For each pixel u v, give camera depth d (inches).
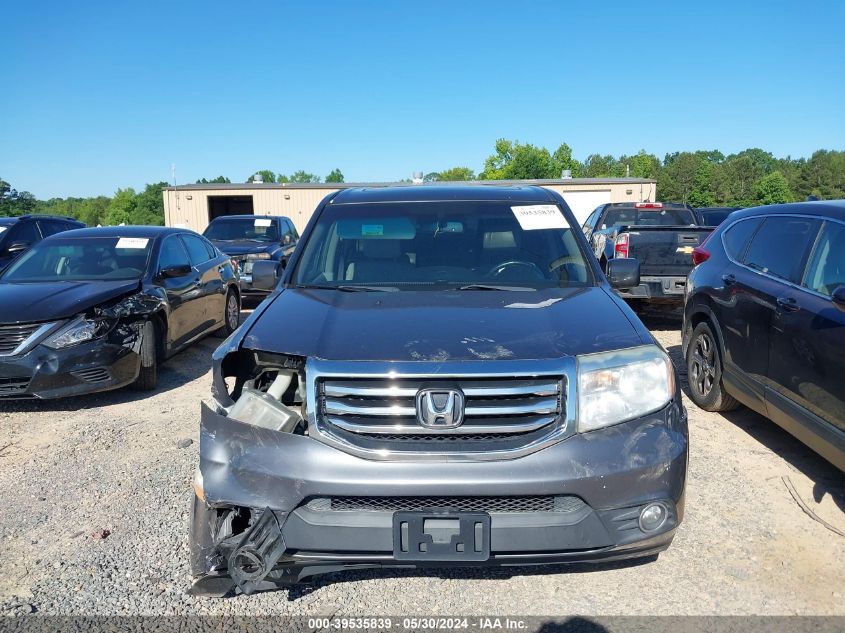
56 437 200.4
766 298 173.6
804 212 176.9
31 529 143.2
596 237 454.6
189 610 114.1
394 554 97.7
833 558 127.3
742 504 148.9
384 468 97.0
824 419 146.4
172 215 1483.8
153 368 247.9
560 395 101.3
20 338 215.6
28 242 477.4
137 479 168.4
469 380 100.7
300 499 98.4
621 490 98.4
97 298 232.1
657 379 105.6
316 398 101.6
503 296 131.8
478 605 114.7
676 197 4313.5
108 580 123.2
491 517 97.7
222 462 103.0
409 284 143.7
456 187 179.0
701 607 113.0
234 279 363.3
